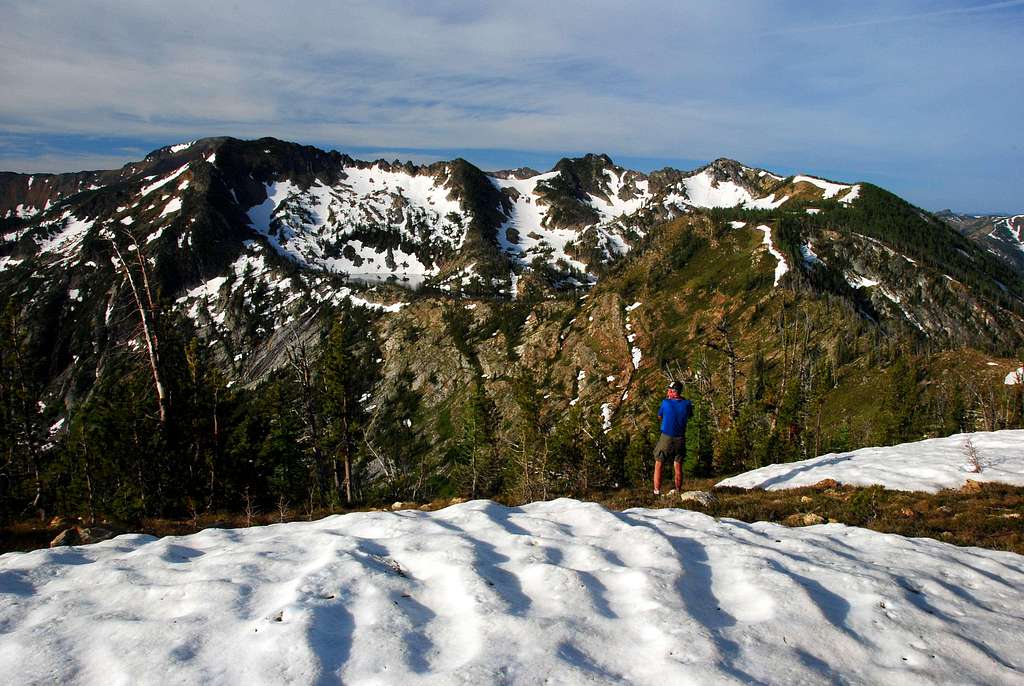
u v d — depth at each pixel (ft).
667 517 24.90
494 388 329.11
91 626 13.51
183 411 89.35
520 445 115.65
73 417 102.53
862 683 11.78
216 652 12.22
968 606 15.80
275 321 475.31
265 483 116.57
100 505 93.15
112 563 18.06
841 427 184.34
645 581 15.78
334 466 136.67
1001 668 12.51
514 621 13.33
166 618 13.96
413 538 19.30
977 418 148.46
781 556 18.67
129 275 78.33
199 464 96.32
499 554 18.33
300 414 129.18
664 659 12.07
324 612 13.62
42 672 11.80
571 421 154.30
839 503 35.17
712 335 295.48
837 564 18.44
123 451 87.81
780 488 42.98
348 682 11.24
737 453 141.90
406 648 12.32
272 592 15.25
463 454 167.02
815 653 12.81
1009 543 26.04
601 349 327.67
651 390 271.69
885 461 46.29
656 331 321.52
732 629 13.66
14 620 14.16
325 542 19.21
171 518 51.01
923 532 28.68
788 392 172.04
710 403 170.81
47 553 19.53
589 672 11.59
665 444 40.98
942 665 12.50
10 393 97.35
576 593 15.08
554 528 21.30
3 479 93.66
